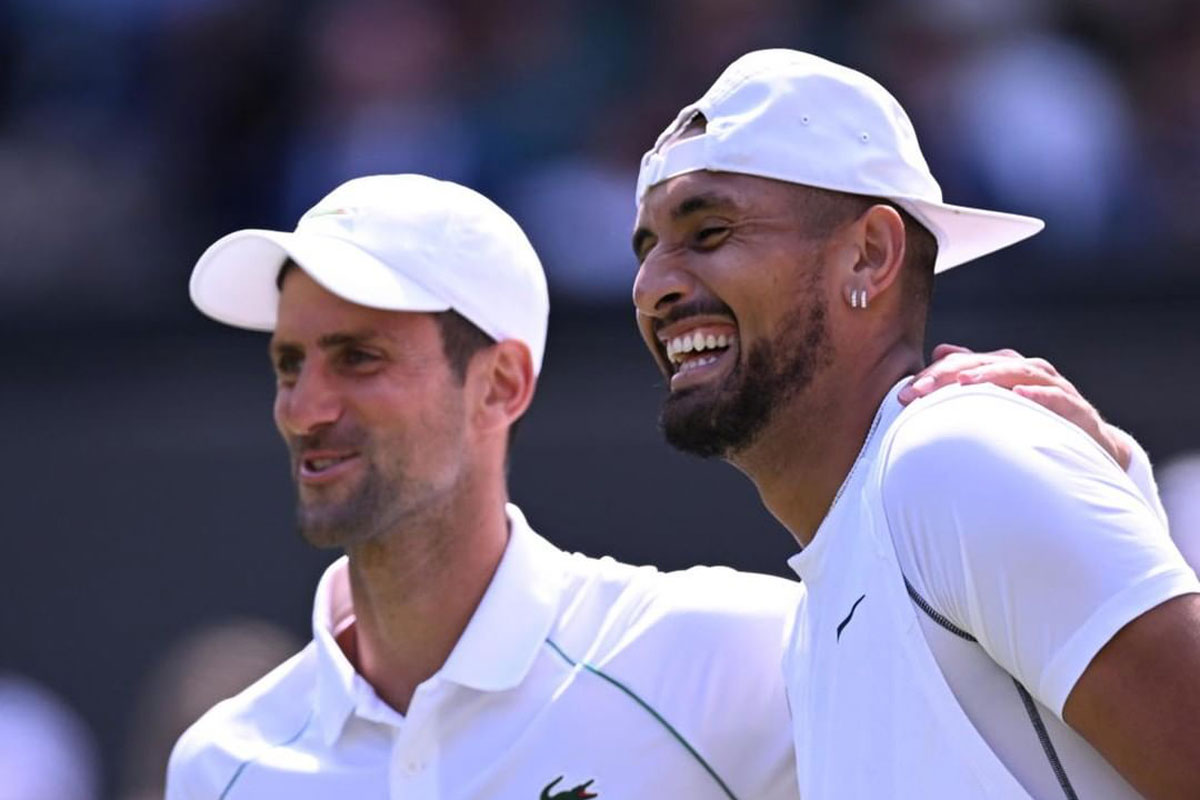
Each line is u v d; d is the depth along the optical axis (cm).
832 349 1029
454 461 1142
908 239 1050
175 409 2394
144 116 2947
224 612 2341
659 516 2267
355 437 1123
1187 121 2783
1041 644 889
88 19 3045
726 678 1114
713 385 1034
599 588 1160
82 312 2455
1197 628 878
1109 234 2647
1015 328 2347
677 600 1138
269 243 1160
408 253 1142
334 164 2858
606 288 2569
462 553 1144
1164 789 872
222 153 2894
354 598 1166
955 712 915
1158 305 2338
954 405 942
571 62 2920
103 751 2314
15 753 2256
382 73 2917
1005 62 2777
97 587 2361
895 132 1049
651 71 2900
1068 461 912
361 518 1121
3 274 2656
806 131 1027
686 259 1039
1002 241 1100
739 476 2248
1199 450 2305
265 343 2412
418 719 1109
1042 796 909
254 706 1182
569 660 1129
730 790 1102
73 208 2819
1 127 2984
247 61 2920
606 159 2811
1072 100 2750
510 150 2848
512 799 1097
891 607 938
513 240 1193
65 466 2394
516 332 1177
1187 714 868
